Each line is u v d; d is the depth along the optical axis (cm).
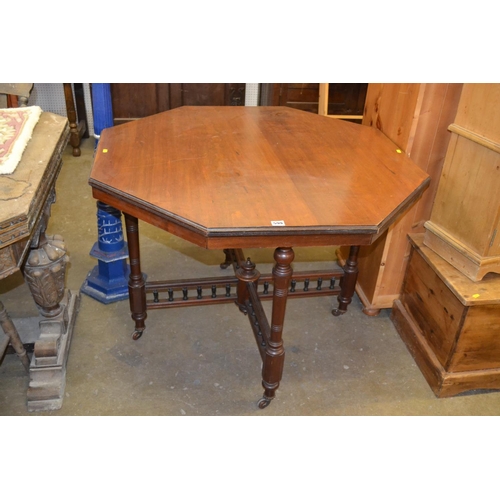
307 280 252
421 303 230
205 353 234
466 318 195
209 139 213
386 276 248
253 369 227
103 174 176
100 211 243
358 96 386
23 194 151
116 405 205
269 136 221
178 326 250
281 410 206
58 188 370
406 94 211
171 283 238
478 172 190
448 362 209
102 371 221
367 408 209
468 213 198
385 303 257
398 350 241
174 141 209
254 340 244
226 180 176
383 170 193
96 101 246
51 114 213
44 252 197
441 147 217
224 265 295
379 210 162
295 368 228
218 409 205
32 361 207
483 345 205
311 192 172
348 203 166
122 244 258
